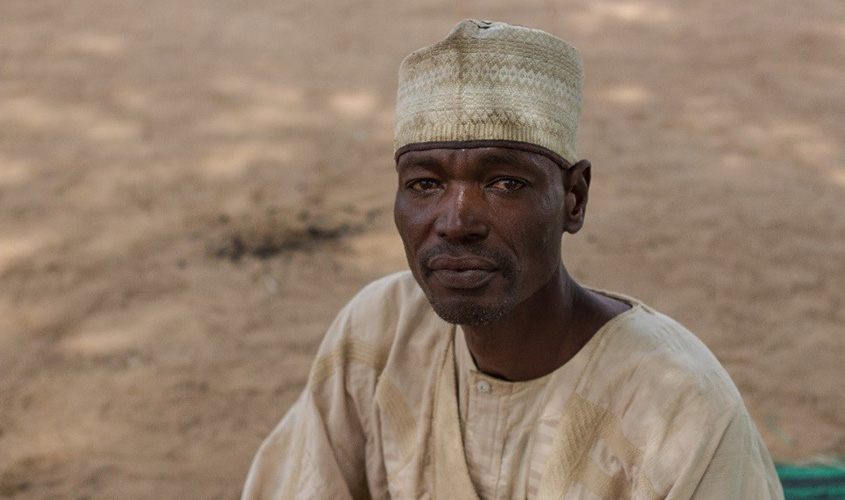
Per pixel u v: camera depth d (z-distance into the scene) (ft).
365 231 19.95
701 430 4.74
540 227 4.58
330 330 6.16
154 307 17.20
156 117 25.76
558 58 4.64
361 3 36.52
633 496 4.91
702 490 4.70
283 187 21.90
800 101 27.61
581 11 35.78
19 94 26.94
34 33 31.89
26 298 17.43
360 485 6.08
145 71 28.94
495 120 4.45
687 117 26.53
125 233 19.85
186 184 22.02
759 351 15.94
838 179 23.00
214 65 29.63
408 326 5.74
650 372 4.92
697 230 20.25
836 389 14.87
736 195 21.95
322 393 6.03
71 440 13.66
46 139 24.32
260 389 14.88
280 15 34.86
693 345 5.10
